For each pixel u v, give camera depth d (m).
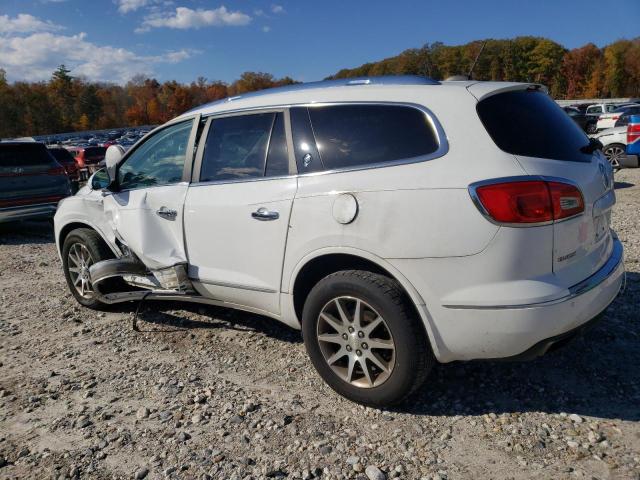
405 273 2.79
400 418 2.97
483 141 2.71
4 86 98.81
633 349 3.60
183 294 4.03
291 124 3.35
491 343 2.68
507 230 2.56
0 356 4.07
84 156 25.94
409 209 2.75
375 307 2.87
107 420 3.10
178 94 113.38
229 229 3.55
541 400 3.07
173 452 2.76
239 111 3.67
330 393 3.27
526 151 2.73
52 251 8.11
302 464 2.62
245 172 3.55
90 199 4.75
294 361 3.72
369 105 3.09
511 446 2.67
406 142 2.90
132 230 4.11
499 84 3.00
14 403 3.34
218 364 3.74
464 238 2.63
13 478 2.62
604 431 2.75
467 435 2.79
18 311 5.11
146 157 4.29
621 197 9.68
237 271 3.59
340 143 3.12
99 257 4.74
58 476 2.62
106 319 4.75
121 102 122.25
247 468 2.61
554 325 2.62
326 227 3.03
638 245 6.14
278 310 3.45
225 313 4.70
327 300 3.07
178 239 3.92
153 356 3.93
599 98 86.06
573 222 2.72
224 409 3.14
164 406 3.21
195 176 3.85
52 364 3.88
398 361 2.85
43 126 98.62
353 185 2.95
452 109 2.83
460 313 2.69
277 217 3.27
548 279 2.64
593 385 3.19
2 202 9.09
